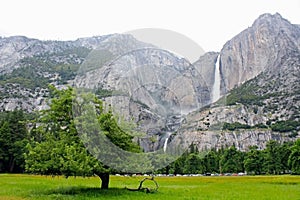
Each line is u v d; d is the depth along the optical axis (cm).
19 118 6700
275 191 2342
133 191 1995
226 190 2394
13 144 6297
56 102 2030
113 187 2262
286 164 7144
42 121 2080
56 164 1888
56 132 2077
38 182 2958
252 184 3234
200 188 2542
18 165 6378
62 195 1773
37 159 1977
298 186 2925
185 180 3681
